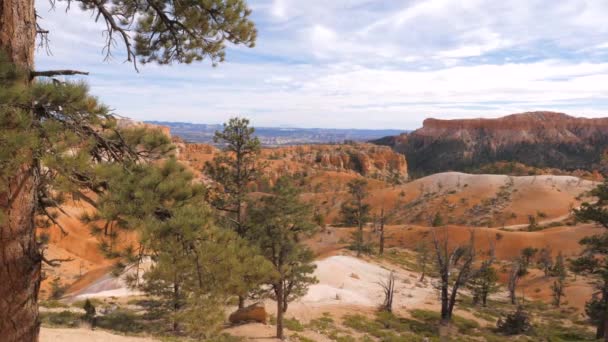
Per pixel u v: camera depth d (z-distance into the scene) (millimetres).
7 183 5113
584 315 45969
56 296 40469
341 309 35156
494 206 121875
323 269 49406
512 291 52562
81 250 57625
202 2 8164
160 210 5977
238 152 22984
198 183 6621
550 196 122438
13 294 5504
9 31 5316
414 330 32281
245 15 8891
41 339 12188
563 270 63906
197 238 6078
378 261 63812
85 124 5656
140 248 5781
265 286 29641
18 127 4359
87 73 5668
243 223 22281
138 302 22328
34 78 5449
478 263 76188
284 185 22125
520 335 34469
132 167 6238
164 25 8789
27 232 5617
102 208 5176
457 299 47062
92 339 13359
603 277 27641
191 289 6484
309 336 24953
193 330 6590
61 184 4895
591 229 84188
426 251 63750
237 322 25125
